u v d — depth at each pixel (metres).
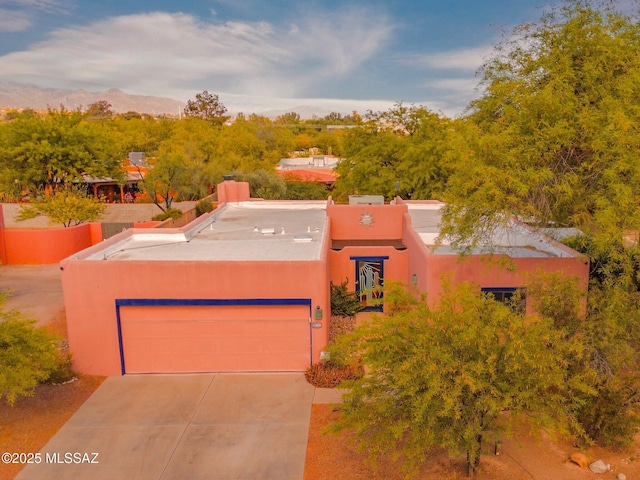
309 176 51.56
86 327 14.12
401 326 9.24
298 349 14.47
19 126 37.47
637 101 12.38
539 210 13.34
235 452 10.67
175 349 14.40
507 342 8.65
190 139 50.28
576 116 12.26
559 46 13.70
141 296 14.02
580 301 12.20
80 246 28.94
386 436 8.76
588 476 9.73
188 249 16.80
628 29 13.39
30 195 34.28
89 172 38.44
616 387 10.34
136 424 11.81
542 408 8.68
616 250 12.30
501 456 10.37
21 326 11.84
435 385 8.01
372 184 35.50
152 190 36.56
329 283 17.70
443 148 32.38
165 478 9.88
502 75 14.33
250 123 71.19
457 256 14.46
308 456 10.49
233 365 14.51
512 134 12.62
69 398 13.04
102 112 127.56
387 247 19.62
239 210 26.03
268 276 13.99
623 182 11.67
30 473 10.06
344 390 13.26
